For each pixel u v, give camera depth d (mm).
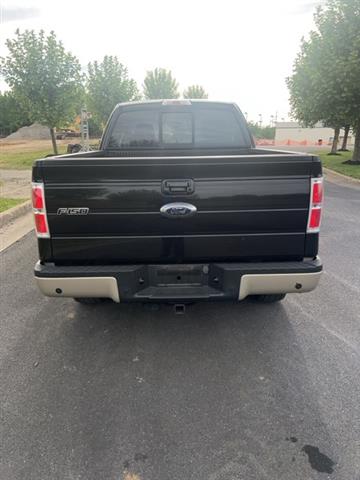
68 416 2408
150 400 2549
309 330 3443
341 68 14578
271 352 3104
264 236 2758
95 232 2725
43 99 15680
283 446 2174
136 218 2697
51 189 2648
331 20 14922
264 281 2787
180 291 2848
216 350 3137
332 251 5609
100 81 25188
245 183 2652
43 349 3164
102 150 4633
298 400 2545
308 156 2639
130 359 3020
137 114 4547
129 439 2227
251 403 2518
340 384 2703
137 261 2812
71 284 2758
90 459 2094
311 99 16156
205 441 2209
